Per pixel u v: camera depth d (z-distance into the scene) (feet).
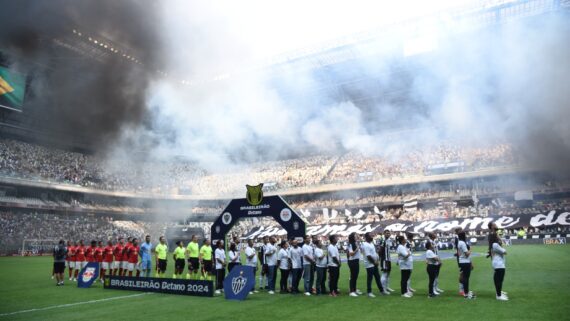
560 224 127.85
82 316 35.14
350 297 43.04
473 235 135.13
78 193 182.09
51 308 39.19
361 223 156.76
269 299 43.01
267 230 166.20
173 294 47.42
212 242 58.29
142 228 188.75
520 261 73.20
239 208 57.26
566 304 35.45
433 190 168.96
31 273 75.72
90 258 66.33
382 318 31.83
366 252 43.75
